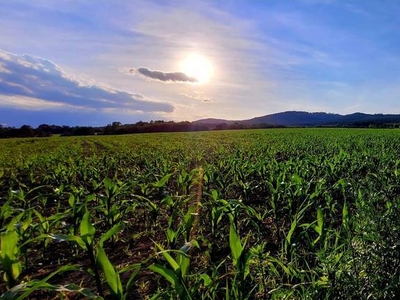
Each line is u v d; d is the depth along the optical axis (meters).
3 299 1.86
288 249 3.88
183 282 2.47
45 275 4.46
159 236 5.96
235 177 9.73
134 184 7.65
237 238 2.77
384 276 3.20
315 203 6.65
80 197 7.53
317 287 3.01
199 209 7.17
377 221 4.16
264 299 3.28
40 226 4.66
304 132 52.34
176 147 27.67
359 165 11.36
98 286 2.90
